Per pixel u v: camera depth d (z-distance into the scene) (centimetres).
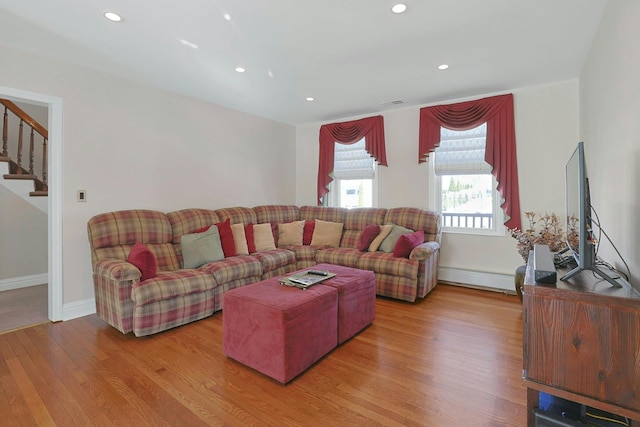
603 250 220
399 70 312
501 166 370
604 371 113
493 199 389
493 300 347
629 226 165
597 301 114
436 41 254
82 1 200
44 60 278
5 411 167
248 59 286
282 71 312
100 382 193
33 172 426
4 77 258
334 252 395
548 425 125
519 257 372
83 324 282
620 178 180
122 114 329
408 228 405
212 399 177
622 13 175
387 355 227
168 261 328
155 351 232
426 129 417
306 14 215
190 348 238
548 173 352
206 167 414
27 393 181
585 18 222
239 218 417
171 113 373
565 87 341
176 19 221
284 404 173
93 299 309
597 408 117
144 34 241
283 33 240
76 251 297
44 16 217
